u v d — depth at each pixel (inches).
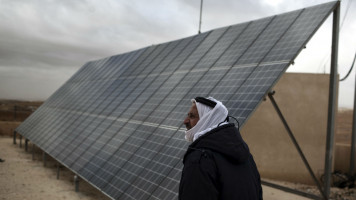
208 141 97.0
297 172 652.1
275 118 661.9
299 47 334.0
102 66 897.5
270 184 442.9
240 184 94.4
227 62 417.4
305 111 652.7
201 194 89.3
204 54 488.7
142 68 639.8
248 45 418.0
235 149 95.3
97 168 430.6
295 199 537.0
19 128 960.3
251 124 669.9
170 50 612.4
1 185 512.1
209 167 92.1
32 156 772.6
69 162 510.3
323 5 377.4
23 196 460.8
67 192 490.6
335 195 560.4
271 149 662.5
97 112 619.5
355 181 637.3
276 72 325.7
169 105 431.8
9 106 2290.8
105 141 485.4
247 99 322.0
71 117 710.5
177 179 295.9
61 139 633.6
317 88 649.0
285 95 659.4
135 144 412.5
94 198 465.7
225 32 502.6
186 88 434.9
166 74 528.4
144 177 338.3
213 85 392.8
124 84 641.0
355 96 669.3
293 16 402.3
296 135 654.5
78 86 907.4
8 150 865.5
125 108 534.9
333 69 392.8
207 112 108.0
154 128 410.0
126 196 332.5
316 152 647.1
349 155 689.0
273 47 371.9
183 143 336.2
